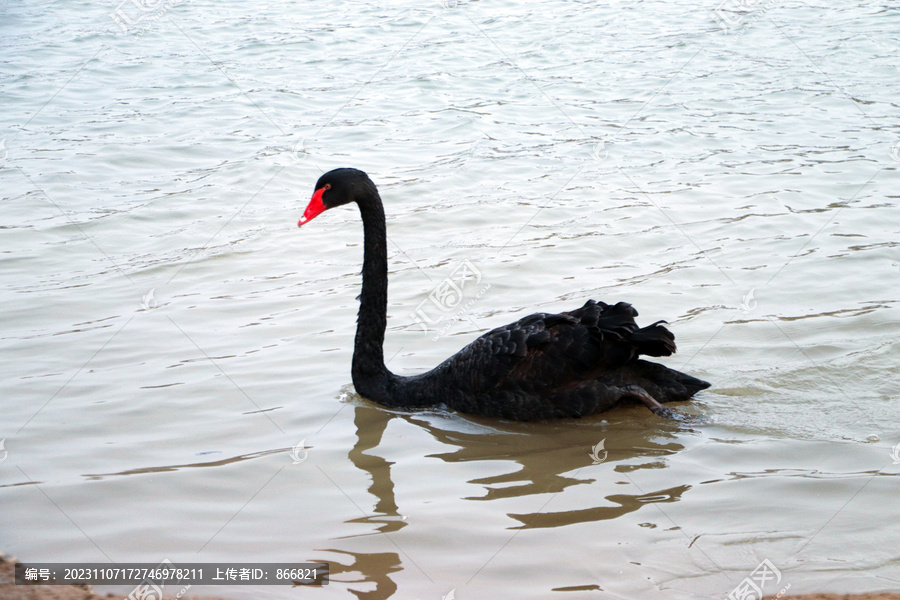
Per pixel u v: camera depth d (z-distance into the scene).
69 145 13.95
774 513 5.40
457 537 5.25
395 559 5.03
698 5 23.14
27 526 5.41
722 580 4.75
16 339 8.16
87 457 6.25
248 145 14.02
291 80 17.56
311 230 11.20
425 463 6.27
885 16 20.86
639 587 4.71
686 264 9.77
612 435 6.68
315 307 8.98
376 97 16.44
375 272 7.29
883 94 15.46
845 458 6.07
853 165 12.51
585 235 10.66
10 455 6.25
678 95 15.98
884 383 7.16
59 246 10.45
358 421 6.96
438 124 14.94
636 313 6.96
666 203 11.54
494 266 9.87
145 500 5.72
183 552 5.15
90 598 4.71
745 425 6.64
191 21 22.64
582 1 24.27
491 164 13.14
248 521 5.47
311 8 24.02
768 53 18.34
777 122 14.45
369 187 7.22
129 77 17.83
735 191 11.84
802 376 7.35
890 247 9.88
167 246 10.56
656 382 7.09
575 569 4.89
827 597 4.57
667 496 5.68
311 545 5.20
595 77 17.20
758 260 9.77
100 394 7.20
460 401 7.11
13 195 11.96
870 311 8.42
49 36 20.94
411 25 21.89
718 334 8.16
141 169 13.09
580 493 5.76
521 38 20.34
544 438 6.67
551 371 6.94
